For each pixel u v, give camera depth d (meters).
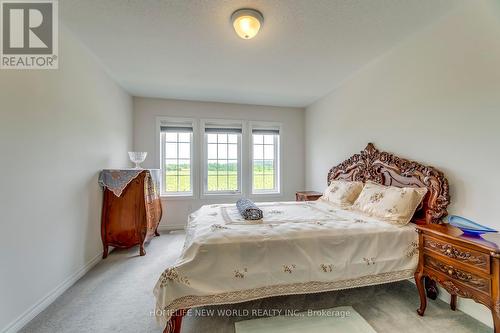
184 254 1.58
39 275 1.75
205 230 1.78
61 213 2.02
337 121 3.46
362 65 2.76
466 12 1.71
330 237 1.73
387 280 1.74
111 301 1.88
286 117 4.47
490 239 1.41
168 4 1.70
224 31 2.04
